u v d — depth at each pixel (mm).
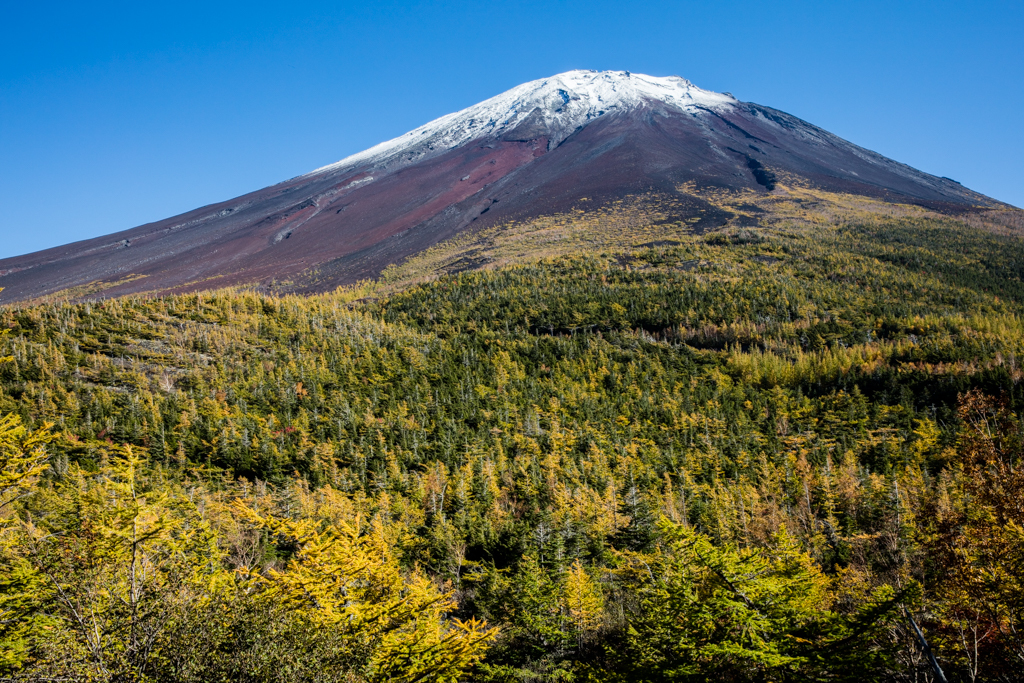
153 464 91625
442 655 19312
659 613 20016
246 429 106000
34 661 12648
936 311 158250
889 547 39344
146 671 13156
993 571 15531
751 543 49938
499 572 45156
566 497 68250
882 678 17172
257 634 14250
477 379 139500
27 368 130125
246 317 189875
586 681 24688
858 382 121938
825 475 68812
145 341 163375
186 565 17000
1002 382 99250
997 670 15617
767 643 17656
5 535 15352
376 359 157000
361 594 21953
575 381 136375
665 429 104000
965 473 16984
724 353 149500
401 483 84812
